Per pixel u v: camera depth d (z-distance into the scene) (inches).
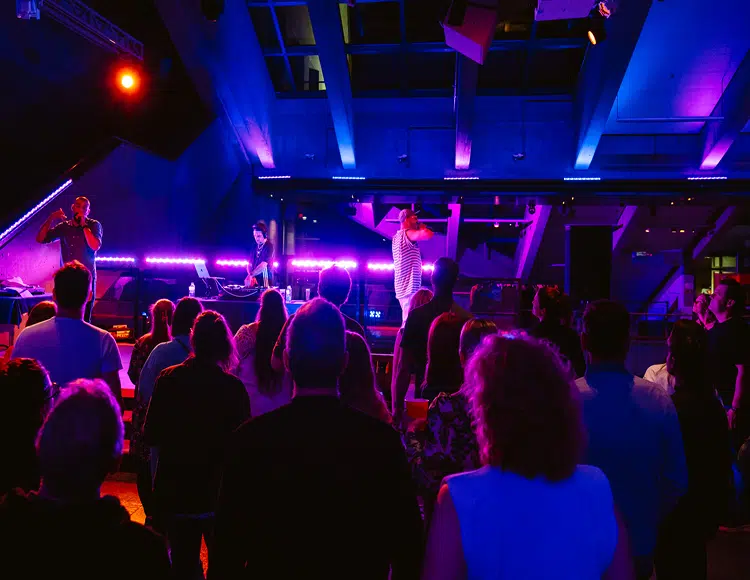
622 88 431.2
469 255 732.7
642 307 747.4
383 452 51.4
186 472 86.4
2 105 327.6
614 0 247.6
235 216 493.7
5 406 57.9
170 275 394.3
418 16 407.8
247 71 443.5
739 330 122.2
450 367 98.3
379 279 567.2
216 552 50.5
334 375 53.7
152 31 425.4
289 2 407.2
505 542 39.7
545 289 110.7
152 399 89.0
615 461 67.5
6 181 316.8
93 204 335.9
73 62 375.2
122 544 39.6
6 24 324.5
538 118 474.0
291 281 361.4
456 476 43.1
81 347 101.2
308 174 504.7
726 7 364.8
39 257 317.4
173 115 432.5
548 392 41.4
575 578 39.3
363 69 457.7
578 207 574.6
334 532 48.8
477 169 487.2
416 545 51.5
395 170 493.7
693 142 472.7
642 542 67.1
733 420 118.0
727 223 579.5
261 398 107.6
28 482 58.9
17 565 37.8
